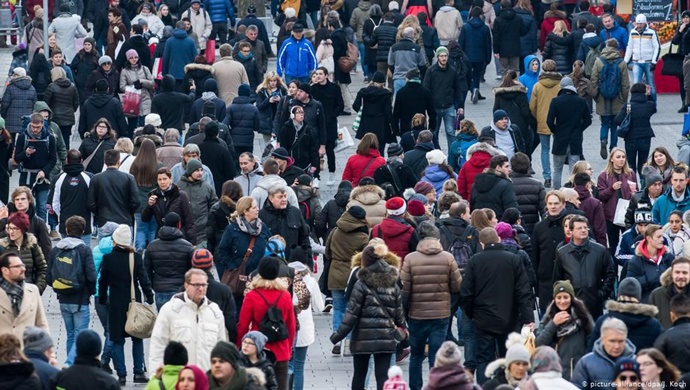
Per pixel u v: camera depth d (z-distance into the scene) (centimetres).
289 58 8369
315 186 6178
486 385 3644
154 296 4803
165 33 8756
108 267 4603
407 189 5597
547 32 9206
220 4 9456
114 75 7956
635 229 5109
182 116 7456
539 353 3425
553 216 4906
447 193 5000
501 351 4475
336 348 5050
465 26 8738
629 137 7106
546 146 7269
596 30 8825
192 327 4031
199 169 5531
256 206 4759
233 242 4756
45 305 5644
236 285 4747
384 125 7175
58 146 6644
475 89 8856
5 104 7225
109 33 9075
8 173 6650
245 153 5744
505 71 9000
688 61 7969
